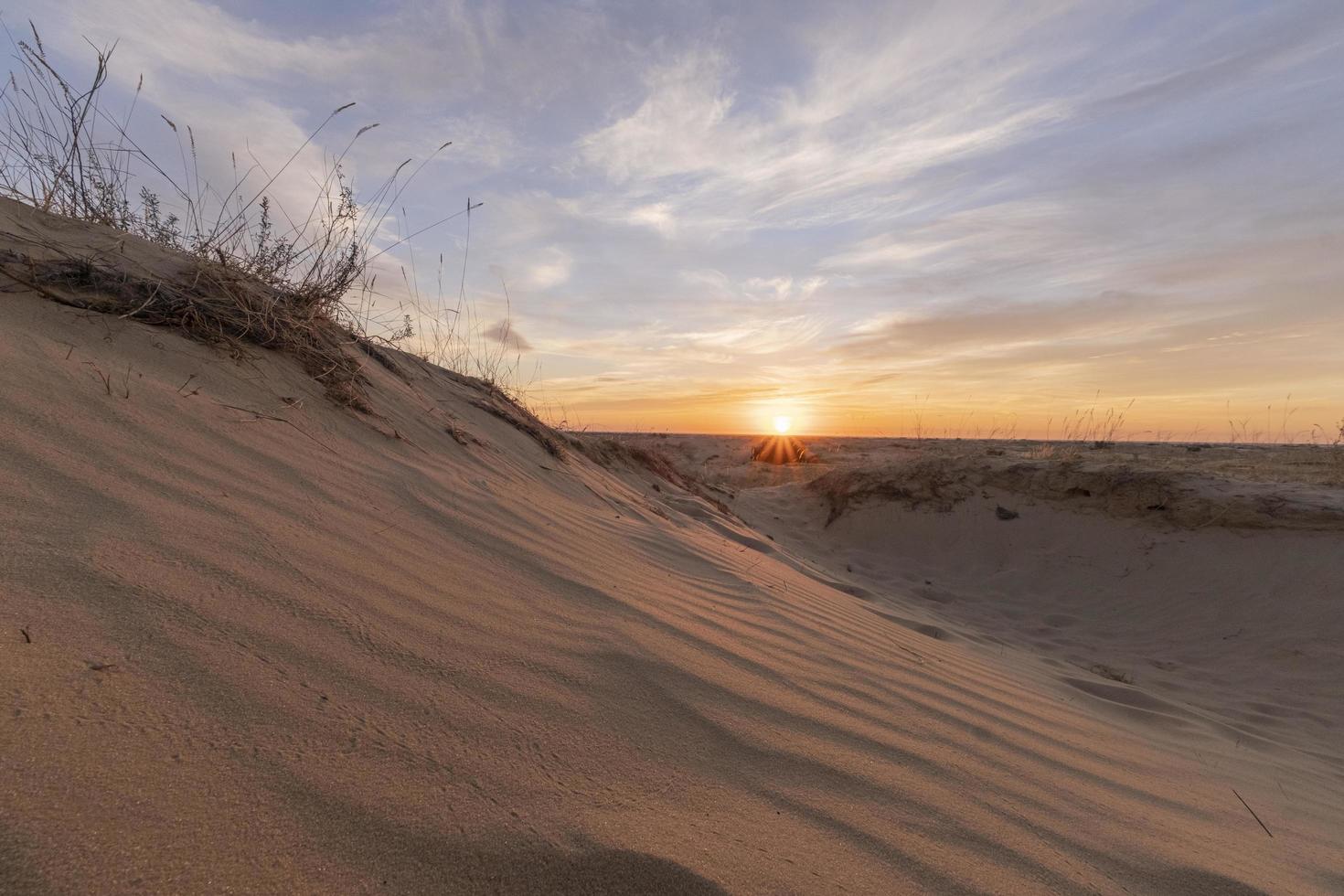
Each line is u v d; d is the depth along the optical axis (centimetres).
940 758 171
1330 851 188
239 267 292
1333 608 564
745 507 1020
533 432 483
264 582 137
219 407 214
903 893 110
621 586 235
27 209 254
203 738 94
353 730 108
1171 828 171
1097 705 334
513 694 137
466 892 86
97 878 70
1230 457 1230
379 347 399
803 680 200
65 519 127
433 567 185
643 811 114
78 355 193
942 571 827
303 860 82
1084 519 822
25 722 84
